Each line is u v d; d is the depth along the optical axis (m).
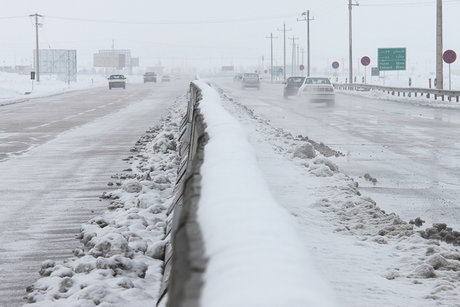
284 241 2.94
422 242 11.84
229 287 2.40
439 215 16.02
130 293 9.16
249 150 6.50
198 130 11.56
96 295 8.92
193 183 5.11
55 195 18.97
